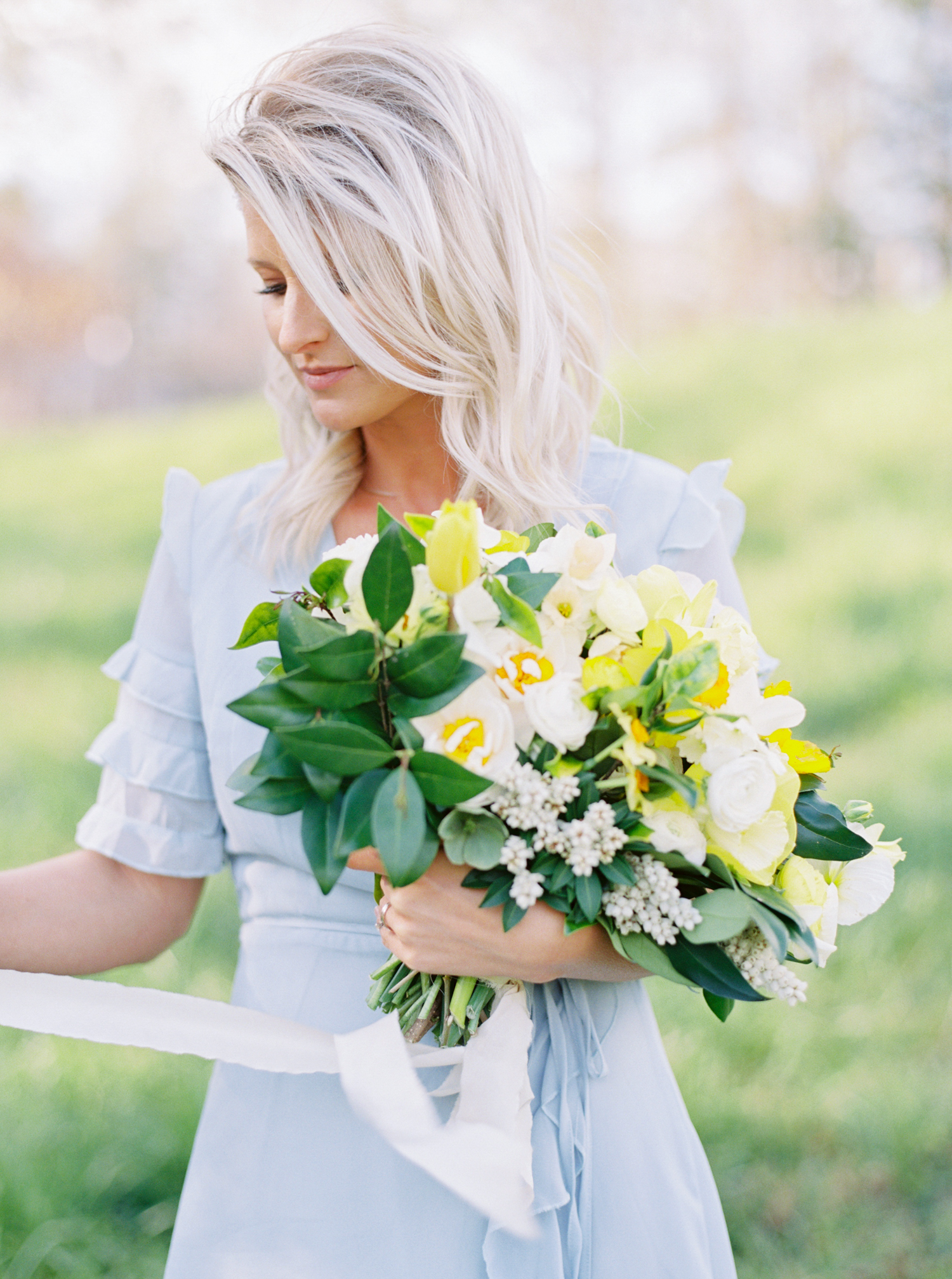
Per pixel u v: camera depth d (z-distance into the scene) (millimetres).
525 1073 1091
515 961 1051
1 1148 2357
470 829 939
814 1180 2357
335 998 1251
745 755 982
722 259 13375
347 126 1169
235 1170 1236
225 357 17594
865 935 2949
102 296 16594
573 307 1441
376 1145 1194
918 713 3908
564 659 977
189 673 1396
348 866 1181
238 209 1233
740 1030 2693
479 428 1290
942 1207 2293
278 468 1458
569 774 954
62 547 6582
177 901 1372
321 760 874
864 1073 2580
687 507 1362
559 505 1285
